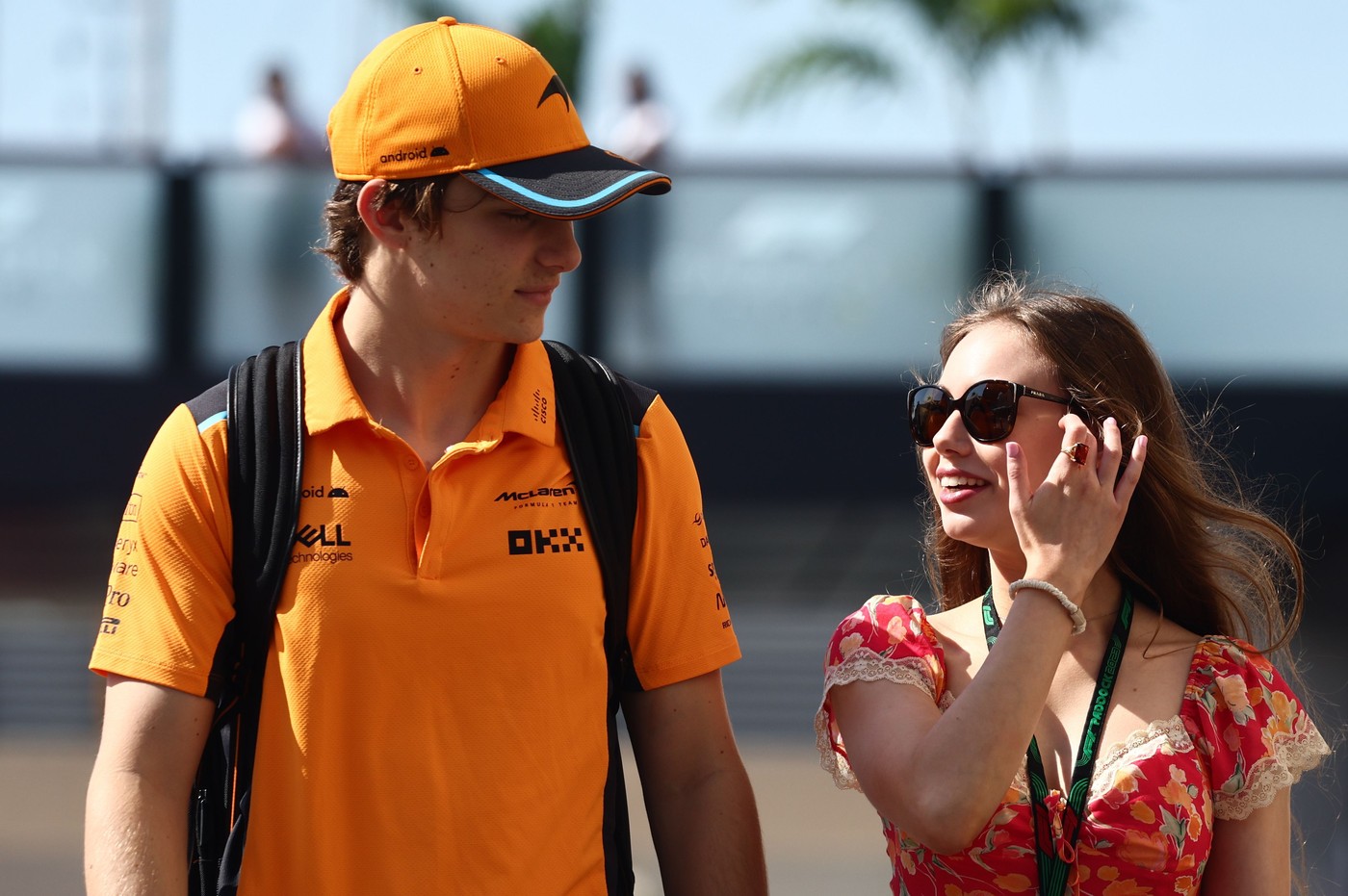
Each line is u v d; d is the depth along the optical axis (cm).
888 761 495
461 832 496
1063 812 495
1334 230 1761
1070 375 522
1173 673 518
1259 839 505
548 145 508
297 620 500
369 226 510
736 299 1842
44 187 1842
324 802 498
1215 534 554
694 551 554
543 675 509
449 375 522
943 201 1816
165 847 491
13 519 2433
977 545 549
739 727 2248
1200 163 1772
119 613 507
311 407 512
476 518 511
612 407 542
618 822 540
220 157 1880
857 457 1830
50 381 1850
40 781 2058
